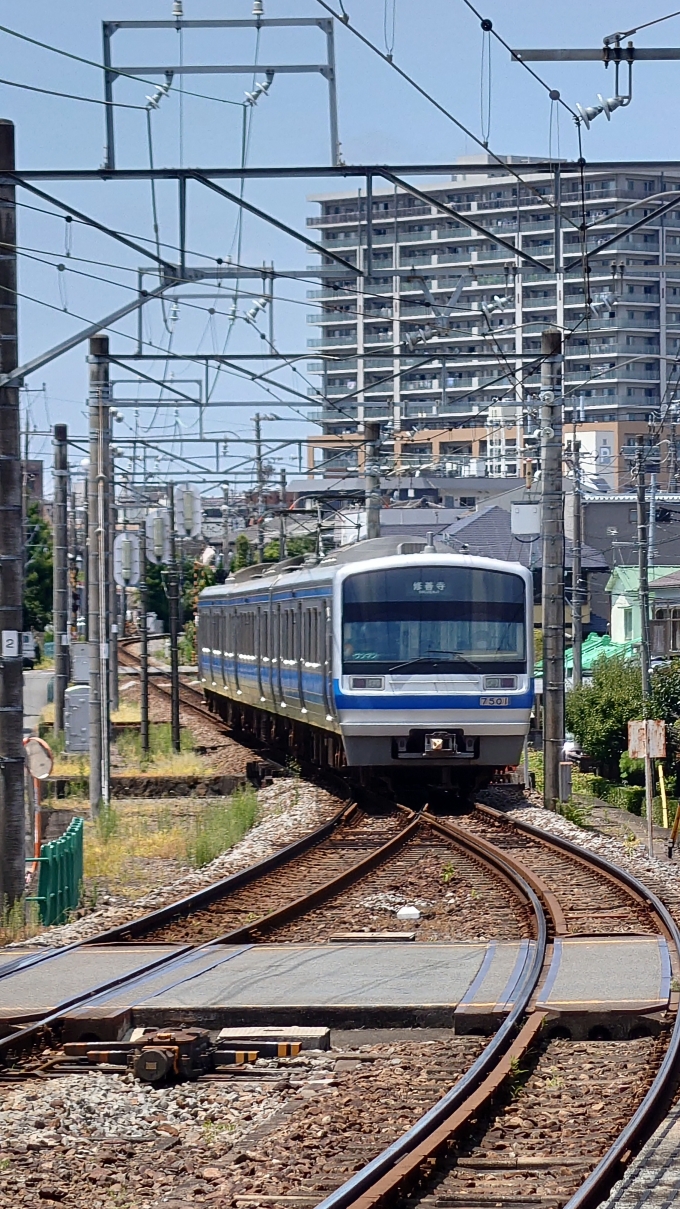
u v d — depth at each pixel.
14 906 52.53
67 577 124.56
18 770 54.50
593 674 134.25
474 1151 25.95
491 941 45.00
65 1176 25.83
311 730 96.88
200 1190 24.62
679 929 44.91
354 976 40.03
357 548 85.81
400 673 77.94
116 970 41.94
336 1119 28.52
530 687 78.75
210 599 146.38
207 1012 36.78
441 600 78.88
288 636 96.50
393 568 78.88
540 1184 24.02
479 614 78.94
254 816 82.69
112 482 106.38
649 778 69.62
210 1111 30.05
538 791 94.62
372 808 82.94
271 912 51.56
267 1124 28.69
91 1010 36.47
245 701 121.69
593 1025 34.31
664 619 170.75
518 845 66.94
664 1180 23.53
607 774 127.88
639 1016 34.22
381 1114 28.61
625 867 62.34
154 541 116.00
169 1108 30.31
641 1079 29.58
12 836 54.16
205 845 69.06
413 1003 36.56
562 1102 28.81
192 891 58.28
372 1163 24.11
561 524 81.31
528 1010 35.25
